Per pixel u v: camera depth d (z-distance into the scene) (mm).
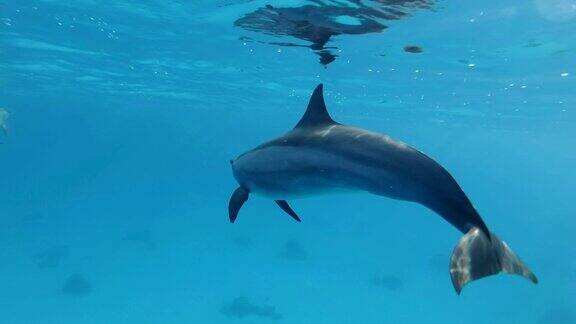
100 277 24469
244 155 6586
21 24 16734
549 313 23344
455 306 25516
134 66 23609
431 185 4016
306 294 24750
